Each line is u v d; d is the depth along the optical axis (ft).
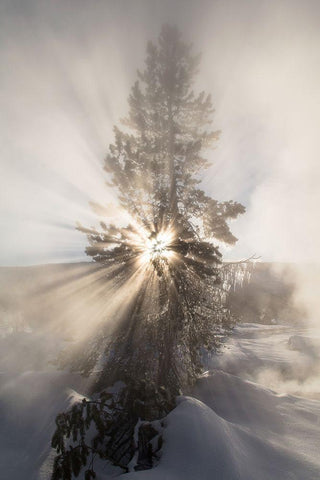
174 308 23.48
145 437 13.23
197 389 23.82
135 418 15.51
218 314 27.89
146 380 17.43
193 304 25.14
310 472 10.68
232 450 11.17
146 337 24.82
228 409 19.21
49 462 13.71
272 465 11.30
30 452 14.94
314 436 14.52
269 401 19.99
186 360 25.89
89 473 12.32
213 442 11.21
